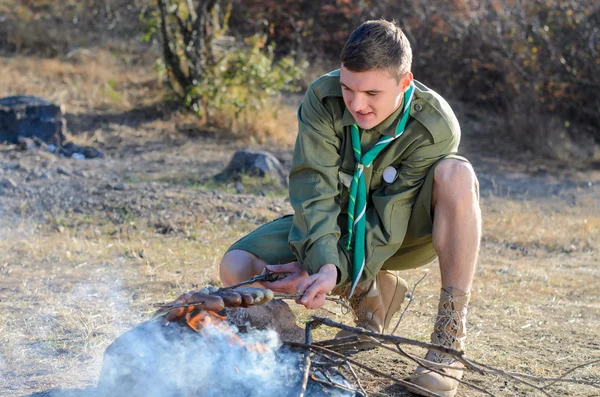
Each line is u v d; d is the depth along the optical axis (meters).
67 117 10.96
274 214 6.98
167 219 6.59
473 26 13.59
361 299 3.38
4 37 13.62
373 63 2.71
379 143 2.98
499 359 3.45
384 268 3.34
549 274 5.53
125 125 10.94
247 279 3.10
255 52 11.45
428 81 14.19
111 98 11.82
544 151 12.02
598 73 12.76
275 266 2.96
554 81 12.92
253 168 8.59
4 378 2.97
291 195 3.08
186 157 9.70
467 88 14.15
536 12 13.34
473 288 4.89
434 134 2.94
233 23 15.12
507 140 12.46
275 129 11.17
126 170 8.75
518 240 6.77
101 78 12.62
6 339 3.41
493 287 4.93
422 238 3.12
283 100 12.83
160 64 11.73
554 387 3.11
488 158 11.61
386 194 3.05
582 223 7.54
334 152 3.05
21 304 4.00
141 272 4.84
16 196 7.10
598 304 4.66
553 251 6.52
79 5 14.86
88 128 10.69
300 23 14.70
